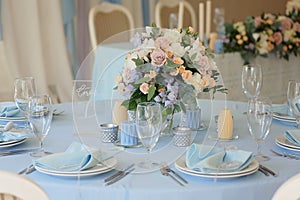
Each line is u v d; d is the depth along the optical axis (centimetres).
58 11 482
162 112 177
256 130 176
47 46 484
